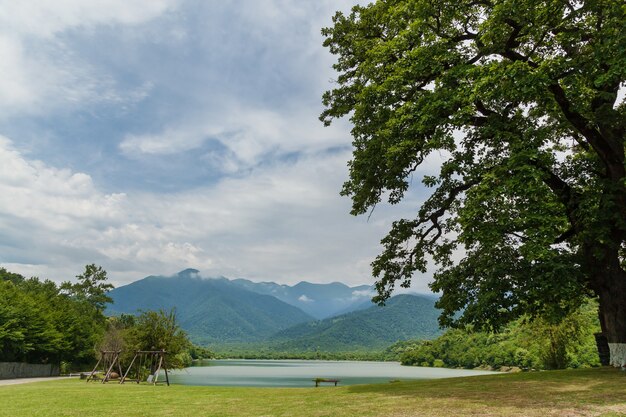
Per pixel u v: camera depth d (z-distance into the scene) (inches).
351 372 4419.3
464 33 758.5
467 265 802.8
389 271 903.7
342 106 893.8
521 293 674.2
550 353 1376.7
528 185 586.9
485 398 525.7
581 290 753.6
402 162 735.1
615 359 724.7
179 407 568.4
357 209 845.2
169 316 1656.0
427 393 600.1
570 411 428.8
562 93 720.3
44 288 3137.3
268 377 3319.4
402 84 705.0
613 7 610.9
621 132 746.2
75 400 674.8
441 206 847.7
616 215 674.8
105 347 1803.6
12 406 597.9
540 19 669.9
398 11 733.3
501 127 672.4
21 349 1929.1
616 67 581.9
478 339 4077.3
